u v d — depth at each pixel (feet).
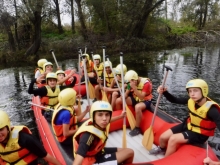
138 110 11.09
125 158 7.55
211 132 7.98
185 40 68.13
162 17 74.54
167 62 36.60
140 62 37.76
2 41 50.60
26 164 6.72
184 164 7.42
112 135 11.36
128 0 54.85
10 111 18.20
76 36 56.85
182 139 8.21
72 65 38.37
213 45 60.13
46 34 59.21
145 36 60.44
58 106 9.06
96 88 16.01
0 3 40.96
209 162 7.32
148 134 9.78
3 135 6.21
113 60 40.88
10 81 28.40
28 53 45.19
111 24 58.08
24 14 44.27
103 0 54.49
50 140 9.89
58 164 6.89
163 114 11.09
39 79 12.66
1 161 6.98
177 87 22.79
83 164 6.89
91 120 7.16
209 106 7.61
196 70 29.99
